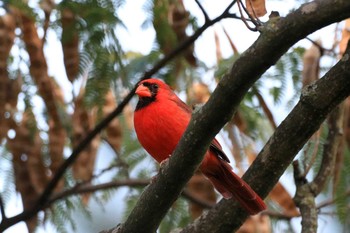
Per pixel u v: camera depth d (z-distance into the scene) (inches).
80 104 427.5
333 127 383.6
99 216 492.1
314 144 389.4
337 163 388.2
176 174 299.1
